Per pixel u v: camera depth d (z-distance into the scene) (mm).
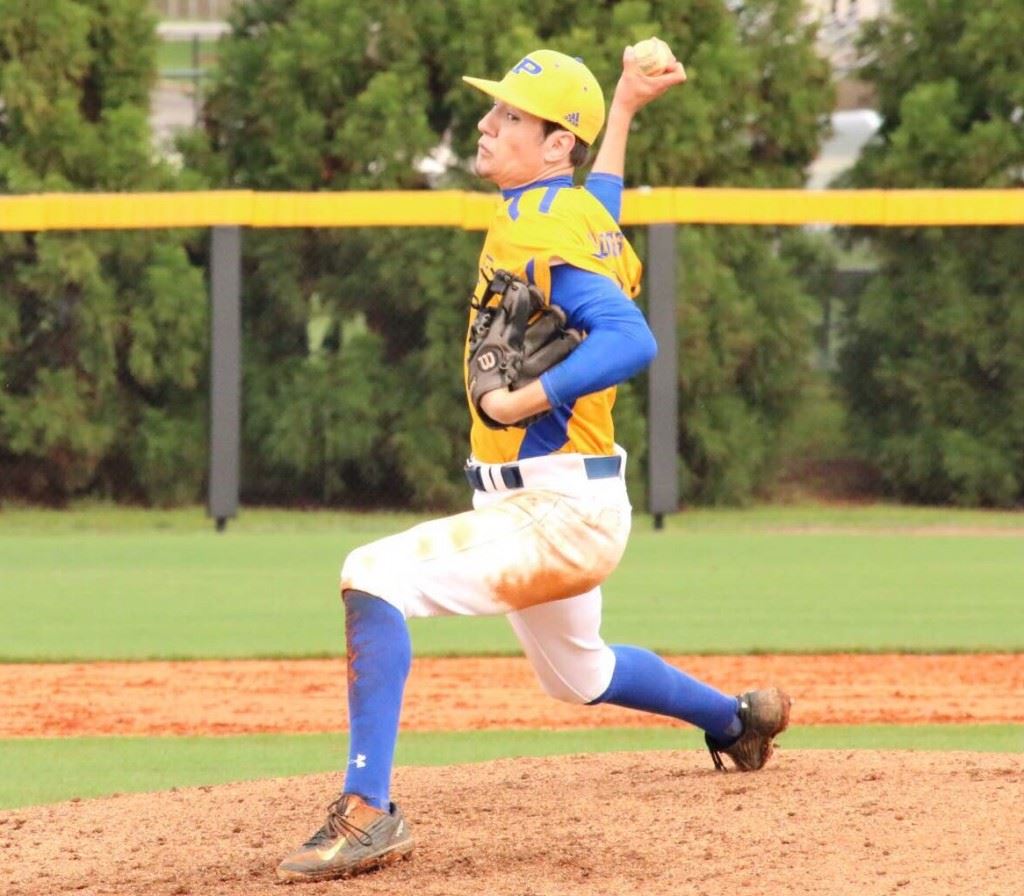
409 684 30828
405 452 60375
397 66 62438
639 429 59719
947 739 25703
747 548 49938
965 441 60875
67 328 60031
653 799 17578
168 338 60094
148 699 29453
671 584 42562
